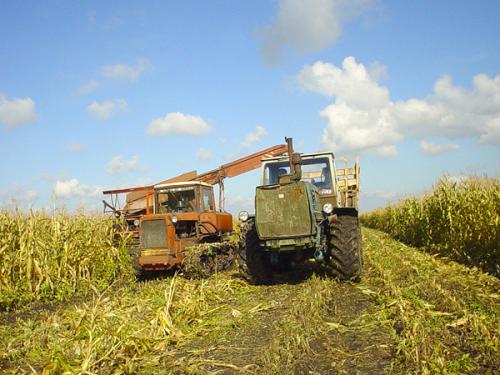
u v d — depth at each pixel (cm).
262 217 849
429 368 400
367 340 496
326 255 903
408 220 1616
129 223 1226
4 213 957
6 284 875
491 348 436
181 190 1171
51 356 475
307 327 529
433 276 828
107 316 584
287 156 1020
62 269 985
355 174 1118
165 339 532
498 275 847
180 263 1032
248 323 593
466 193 1157
